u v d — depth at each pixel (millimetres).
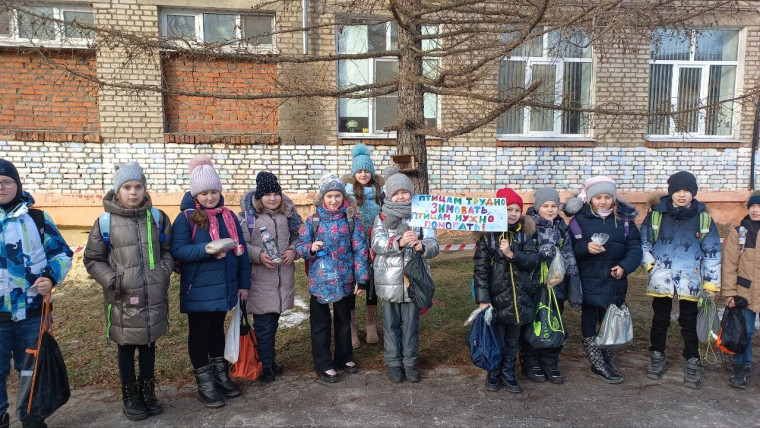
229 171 8297
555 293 3666
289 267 3848
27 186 7898
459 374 3885
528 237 3562
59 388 2938
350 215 3857
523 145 8945
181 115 8203
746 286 3570
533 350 3789
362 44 8539
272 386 3703
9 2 4250
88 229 7926
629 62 8922
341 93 4922
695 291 3623
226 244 3176
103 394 3568
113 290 3027
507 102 4316
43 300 2961
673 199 3734
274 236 3789
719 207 9383
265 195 3740
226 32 8219
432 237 3648
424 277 3555
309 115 7824
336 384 3713
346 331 3916
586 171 9133
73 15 7855
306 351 4336
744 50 9219
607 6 3902
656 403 3412
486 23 4906
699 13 4828
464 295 5738
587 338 3795
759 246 3539
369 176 4348
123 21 7812
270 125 8430
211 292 3303
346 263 3791
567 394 3543
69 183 7973
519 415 3242
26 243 2891
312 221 3789
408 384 3707
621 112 4945
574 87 9008
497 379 3578
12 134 7758
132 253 3070
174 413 3301
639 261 3684
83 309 5285
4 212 2867
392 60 8750
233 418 3227
